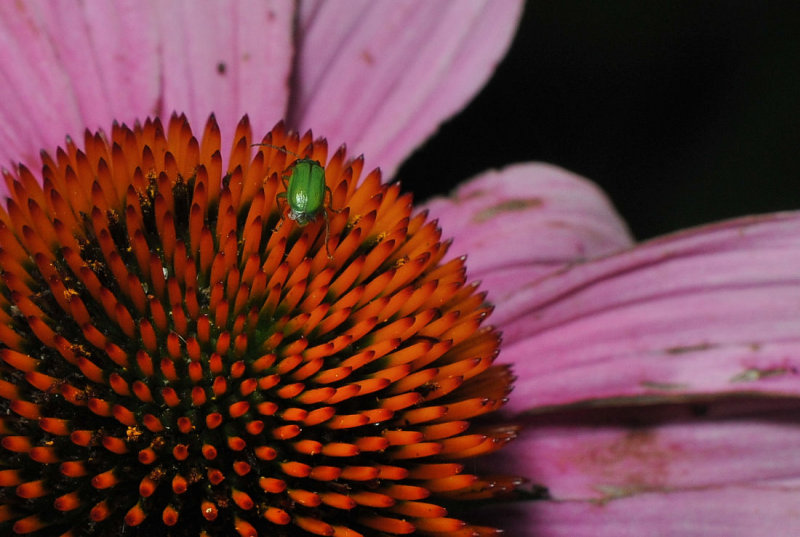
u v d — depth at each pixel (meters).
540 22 0.27
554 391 0.21
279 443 0.19
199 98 0.21
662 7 0.27
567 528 0.21
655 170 0.27
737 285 0.21
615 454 0.21
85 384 0.18
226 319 0.19
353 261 0.19
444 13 0.22
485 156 0.27
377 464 0.19
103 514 0.18
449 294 0.19
